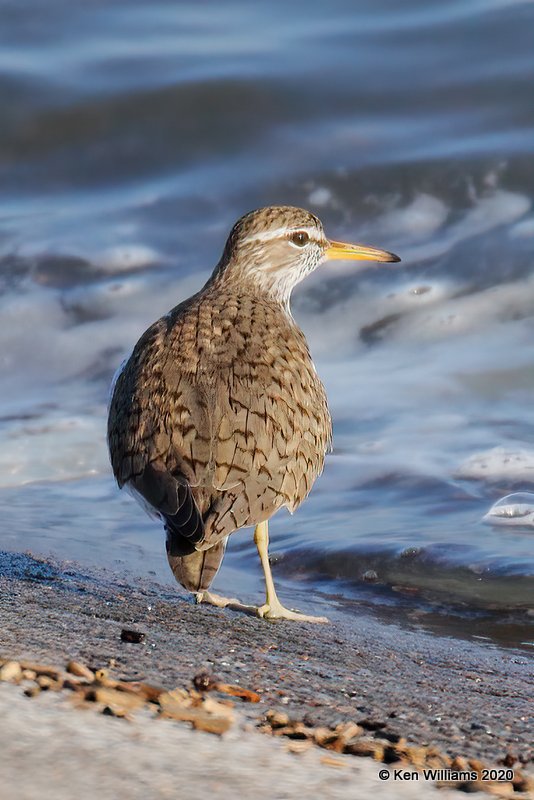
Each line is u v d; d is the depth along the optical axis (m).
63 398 17.27
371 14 26.20
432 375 16.81
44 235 20.88
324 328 18.39
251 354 9.02
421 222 20.66
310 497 13.62
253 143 22.92
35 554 11.48
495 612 10.48
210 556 8.29
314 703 6.57
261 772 5.22
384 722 6.34
